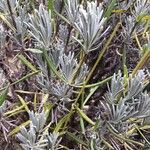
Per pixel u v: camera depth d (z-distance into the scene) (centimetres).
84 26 21
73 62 22
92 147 23
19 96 24
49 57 23
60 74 23
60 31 25
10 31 27
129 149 26
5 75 27
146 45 25
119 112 22
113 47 27
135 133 25
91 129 24
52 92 24
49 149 23
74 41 25
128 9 28
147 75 26
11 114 24
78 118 25
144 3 25
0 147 26
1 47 26
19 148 25
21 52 25
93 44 24
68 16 23
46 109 24
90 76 25
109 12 25
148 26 28
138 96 24
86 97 25
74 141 25
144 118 24
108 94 23
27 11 27
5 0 25
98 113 25
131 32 26
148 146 25
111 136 24
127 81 23
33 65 26
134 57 28
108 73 27
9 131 25
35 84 26
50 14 22
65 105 25
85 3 27
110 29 27
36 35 23
